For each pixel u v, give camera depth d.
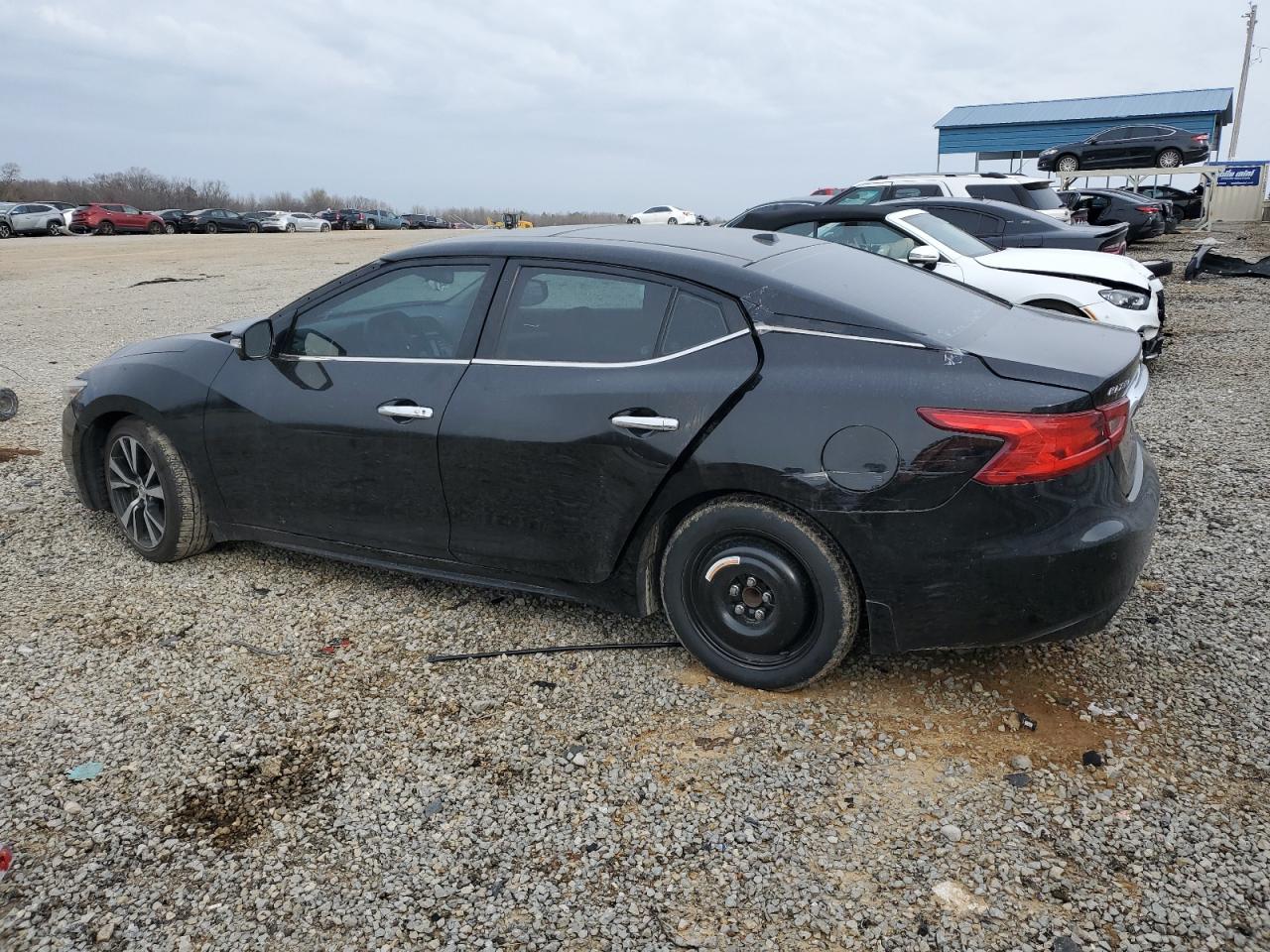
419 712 3.18
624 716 3.12
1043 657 3.37
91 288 17.97
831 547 2.95
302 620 3.84
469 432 3.40
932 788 2.72
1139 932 2.20
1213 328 10.37
